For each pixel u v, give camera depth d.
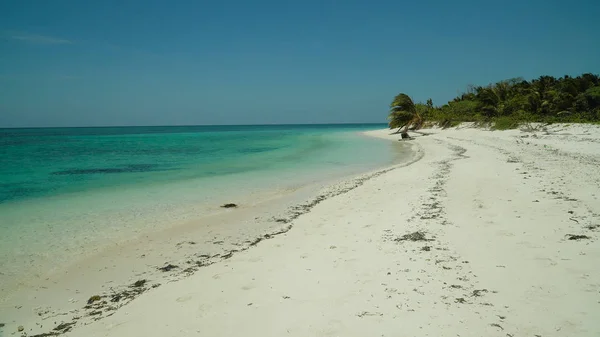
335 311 4.76
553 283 5.10
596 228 7.20
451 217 8.80
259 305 5.08
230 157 27.98
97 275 6.87
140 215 10.98
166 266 7.20
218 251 7.96
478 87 54.12
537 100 40.97
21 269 7.16
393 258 6.52
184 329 4.59
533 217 8.21
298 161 25.00
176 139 57.19
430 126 57.38
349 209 10.89
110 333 4.65
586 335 3.90
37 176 18.38
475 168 16.12
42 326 5.11
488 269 5.73
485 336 4.00
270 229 9.45
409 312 4.61
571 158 17.05
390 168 19.55
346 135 66.94
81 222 10.25
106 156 28.80
